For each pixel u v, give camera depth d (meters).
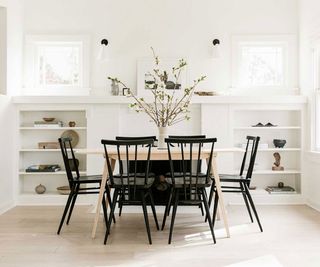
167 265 2.40
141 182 3.10
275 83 4.79
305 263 2.42
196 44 4.70
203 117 4.40
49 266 2.38
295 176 4.68
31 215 3.85
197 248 2.75
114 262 2.46
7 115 4.20
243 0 4.72
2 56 4.18
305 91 4.45
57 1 4.71
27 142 4.69
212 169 3.18
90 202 4.46
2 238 3.01
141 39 4.70
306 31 4.39
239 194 4.44
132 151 3.20
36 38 4.68
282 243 2.84
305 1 4.41
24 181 4.71
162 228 3.29
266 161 4.72
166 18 4.71
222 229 3.28
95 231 3.04
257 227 3.32
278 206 4.27
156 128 4.50
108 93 4.70
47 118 4.51
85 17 4.71
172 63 4.67
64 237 3.04
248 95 4.68
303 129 4.42
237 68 4.70
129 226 3.41
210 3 4.71
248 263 2.42
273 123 4.70
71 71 4.79
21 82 4.66
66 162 3.26
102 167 4.40
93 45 4.72
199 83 4.69
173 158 3.14
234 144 4.70
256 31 4.71
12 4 4.35
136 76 4.70
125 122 4.50
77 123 4.70
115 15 4.71
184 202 2.97
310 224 3.41
